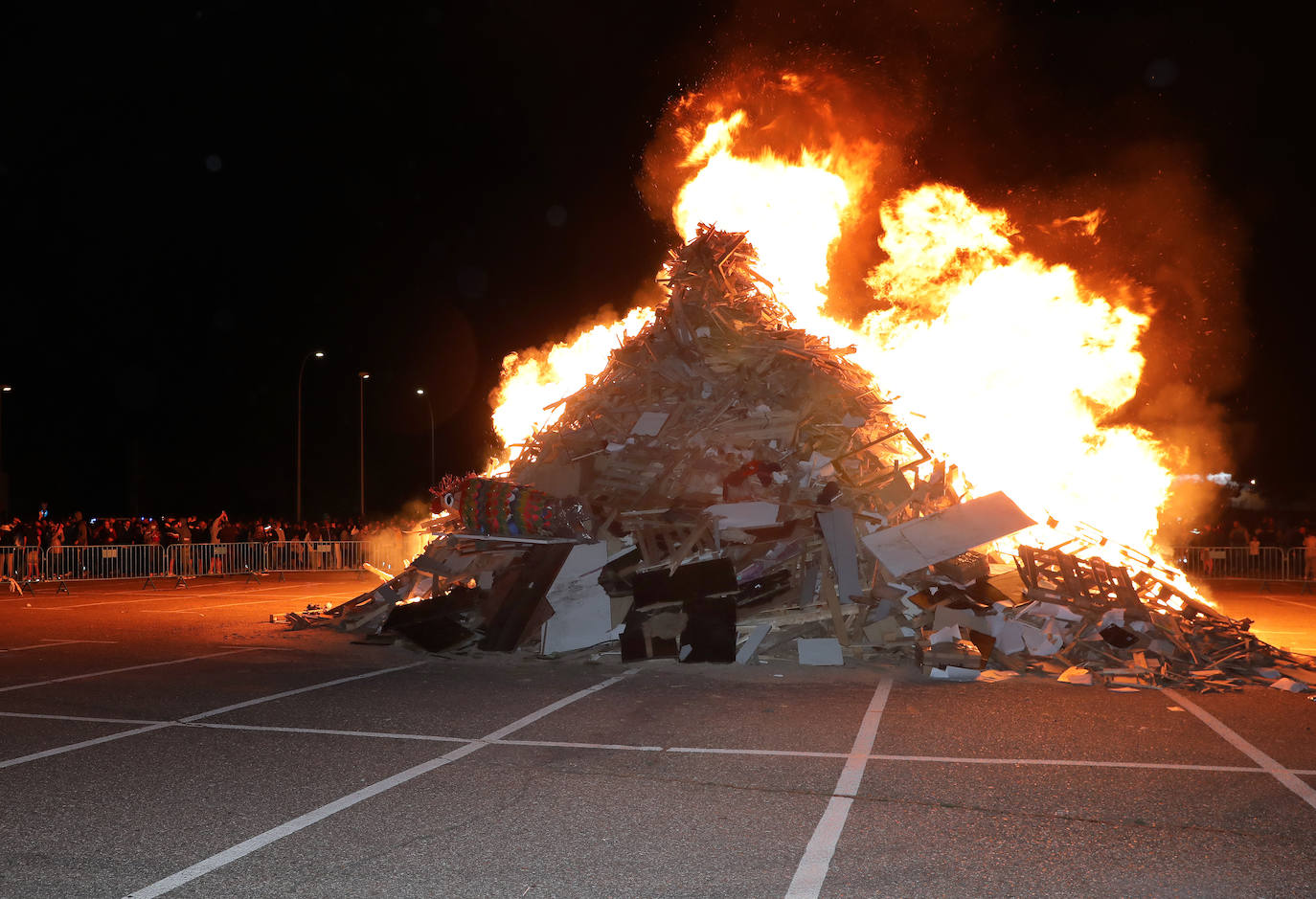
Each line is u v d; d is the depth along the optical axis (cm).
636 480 1175
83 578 2430
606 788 567
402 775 596
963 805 532
